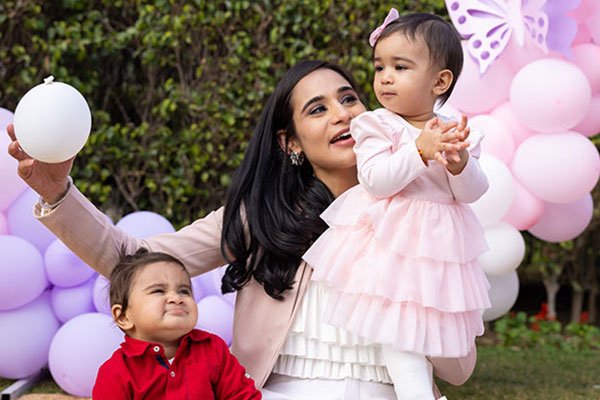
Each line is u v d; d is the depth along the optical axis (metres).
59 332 4.42
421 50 2.79
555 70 4.23
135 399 2.56
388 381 2.86
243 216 3.01
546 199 4.45
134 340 2.63
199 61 6.09
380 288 2.62
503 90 4.46
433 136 2.54
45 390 4.72
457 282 2.68
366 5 6.06
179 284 2.68
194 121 6.04
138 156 5.98
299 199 3.01
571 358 6.06
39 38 5.82
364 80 5.98
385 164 2.63
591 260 7.11
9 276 4.27
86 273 4.49
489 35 4.27
